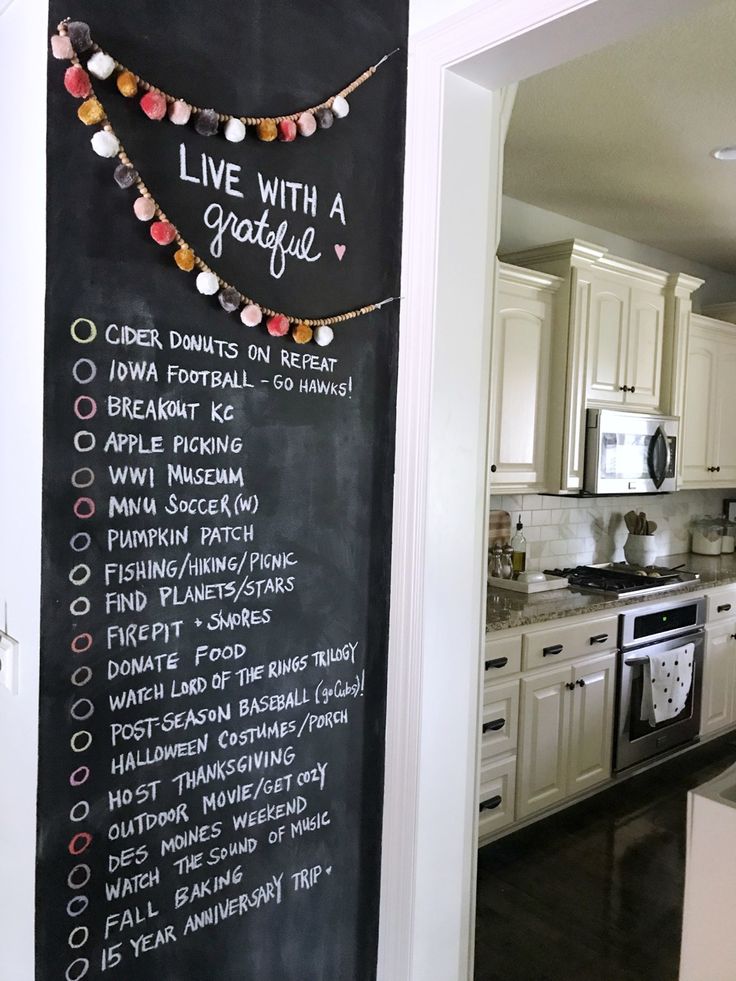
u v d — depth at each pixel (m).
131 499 1.21
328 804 1.52
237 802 1.39
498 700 3.01
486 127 1.55
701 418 4.42
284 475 1.40
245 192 1.31
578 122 2.81
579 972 2.33
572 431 3.56
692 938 0.97
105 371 1.17
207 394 1.29
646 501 4.68
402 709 1.55
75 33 1.06
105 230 1.15
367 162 1.48
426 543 1.51
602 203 3.76
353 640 1.54
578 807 3.40
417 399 1.51
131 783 1.25
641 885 2.80
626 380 3.85
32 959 1.20
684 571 4.29
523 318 3.42
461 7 1.40
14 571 1.25
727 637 4.20
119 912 1.26
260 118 1.32
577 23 1.27
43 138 1.10
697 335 4.33
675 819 3.30
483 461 1.62
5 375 1.26
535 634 3.12
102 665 1.20
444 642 1.56
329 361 1.45
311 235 1.41
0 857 1.34
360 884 1.60
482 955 2.40
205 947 1.37
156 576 1.25
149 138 1.19
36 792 1.16
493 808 3.04
